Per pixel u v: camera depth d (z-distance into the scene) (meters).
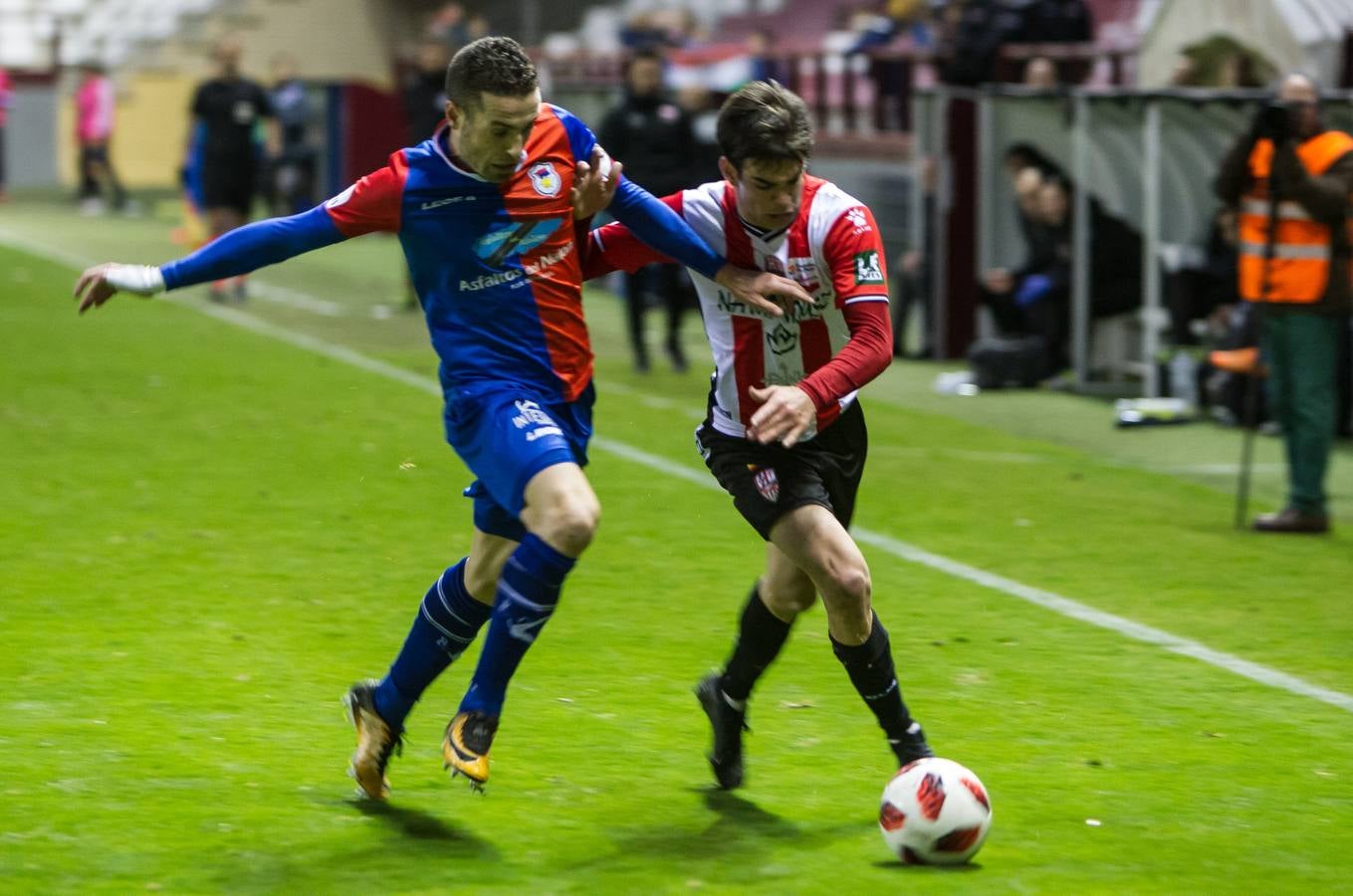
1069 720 12.33
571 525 9.34
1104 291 29.50
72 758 10.95
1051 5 34.91
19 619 14.35
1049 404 28.61
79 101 61.72
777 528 9.92
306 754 11.23
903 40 44.53
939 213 33.22
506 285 9.84
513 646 9.53
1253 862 9.57
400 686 10.16
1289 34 30.12
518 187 9.78
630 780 10.89
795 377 10.27
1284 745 11.80
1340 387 25.52
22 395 26.16
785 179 9.59
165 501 19.31
